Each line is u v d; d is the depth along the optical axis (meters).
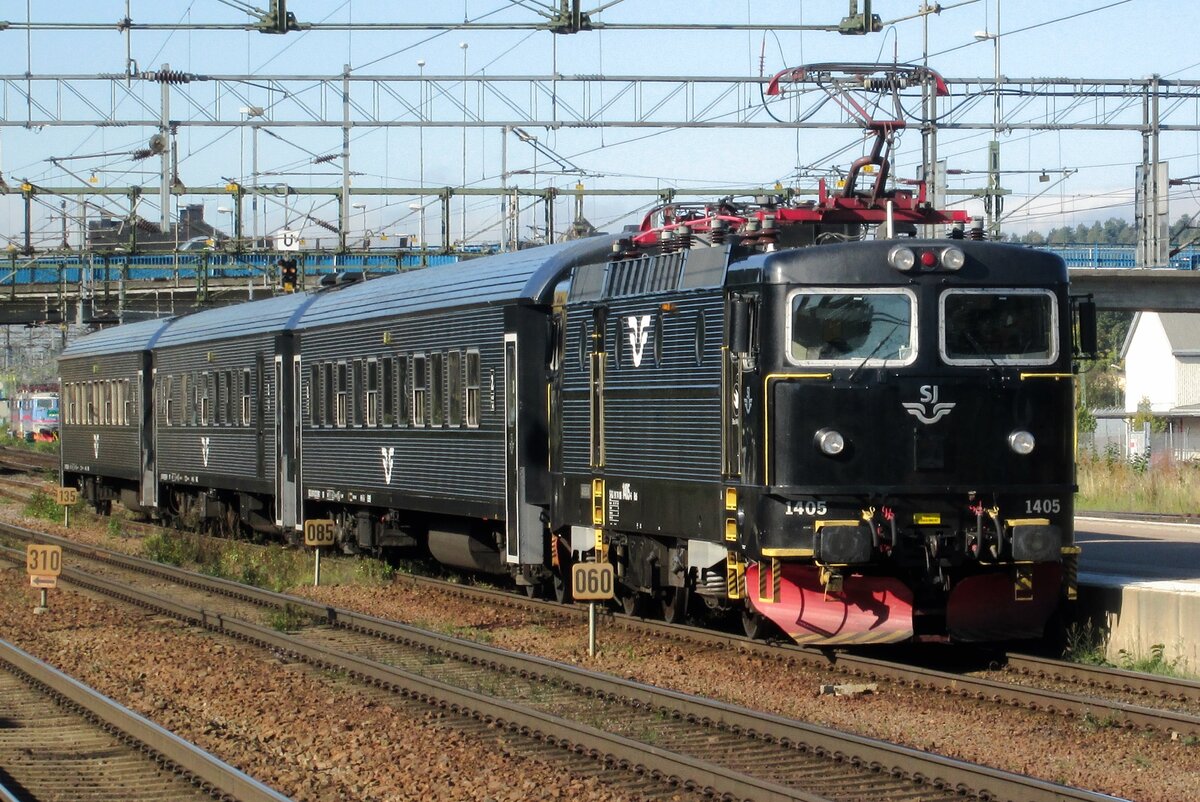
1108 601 26.73
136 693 24.22
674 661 26.31
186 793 17.94
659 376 28.11
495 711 21.44
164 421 57.62
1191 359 140.50
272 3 54.38
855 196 29.20
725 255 26.12
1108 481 61.69
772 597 25.19
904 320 24.89
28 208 97.31
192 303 114.50
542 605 33.12
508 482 33.72
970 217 28.12
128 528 58.09
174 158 79.38
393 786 17.95
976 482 24.94
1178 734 19.52
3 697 24.08
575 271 32.06
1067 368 25.48
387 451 40.06
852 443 24.59
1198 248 106.38
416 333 38.38
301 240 96.81
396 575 40.16
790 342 24.66
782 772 18.03
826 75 39.44
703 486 26.58
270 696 23.80
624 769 18.42
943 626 26.67
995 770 16.72
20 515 66.00
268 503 50.44
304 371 45.62
